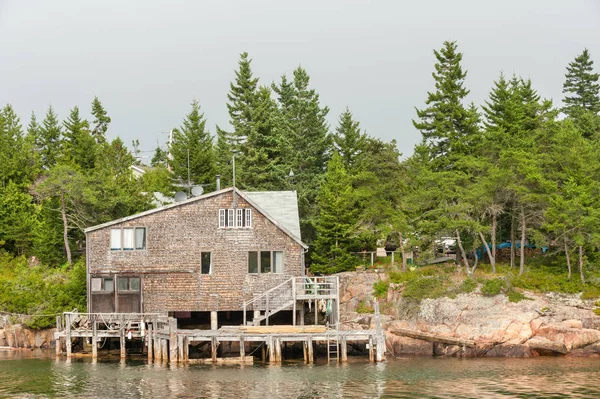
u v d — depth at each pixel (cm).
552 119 7556
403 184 7306
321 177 8488
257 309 5612
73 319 5512
